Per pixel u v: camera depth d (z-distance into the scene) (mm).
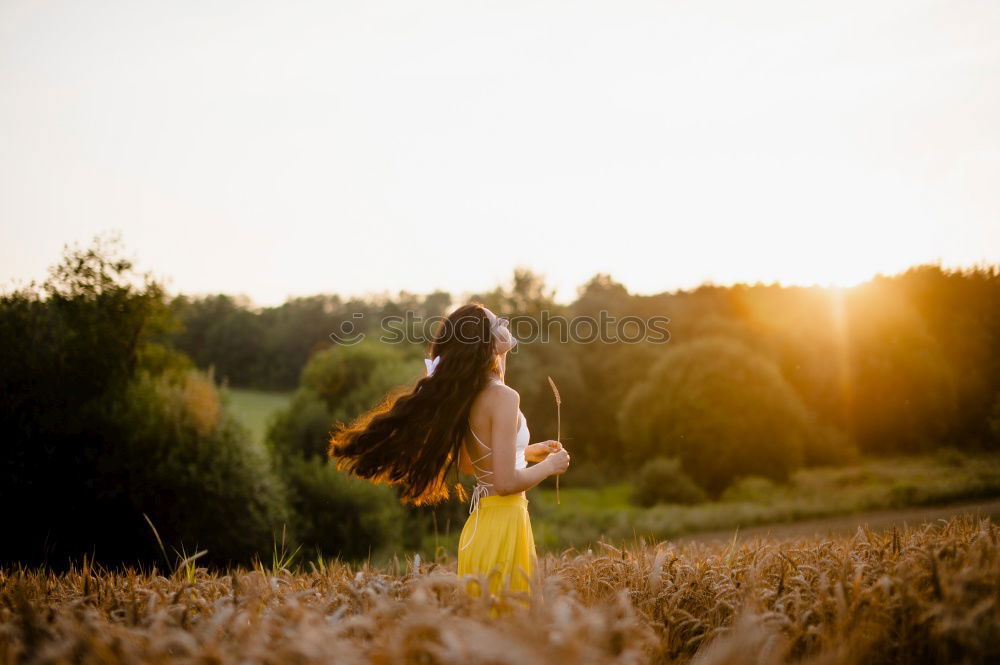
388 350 25812
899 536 2988
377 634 1972
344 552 17547
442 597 2340
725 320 34625
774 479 25125
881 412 28578
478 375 2684
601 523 19750
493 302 38281
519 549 2588
